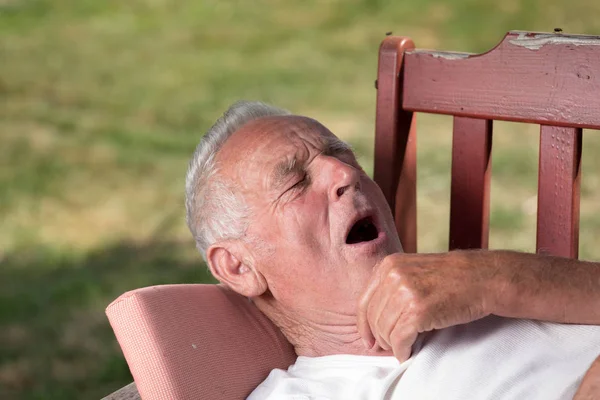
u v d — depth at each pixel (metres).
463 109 2.66
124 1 13.41
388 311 2.06
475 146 2.69
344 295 2.29
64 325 5.49
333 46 11.51
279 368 2.40
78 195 7.58
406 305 2.03
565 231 2.57
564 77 2.48
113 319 2.28
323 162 2.31
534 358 2.07
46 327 5.48
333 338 2.35
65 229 6.96
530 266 2.08
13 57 11.29
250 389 2.32
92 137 8.89
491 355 2.10
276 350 2.42
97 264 6.33
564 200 2.55
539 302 2.06
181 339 2.27
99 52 11.54
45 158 8.35
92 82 10.51
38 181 7.86
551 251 2.60
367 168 7.67
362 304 2.14
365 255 2.27
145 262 6.33
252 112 2.49
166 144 8.72
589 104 2.45
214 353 2.30
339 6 12.66
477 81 2.62
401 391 2.11
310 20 12.40
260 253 2.33
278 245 2.30
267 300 2.43
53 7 13.23
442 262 2.08
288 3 13.00
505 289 2.04
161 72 10.84
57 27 12.47
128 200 7.47
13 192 7.64
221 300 2.42
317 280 2.29
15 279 6.14
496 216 6.64
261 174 2.31
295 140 2.35
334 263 2.28
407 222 2.89
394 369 2.19
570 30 11.16
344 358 2.29
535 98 2.53
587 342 2.08
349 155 2.42
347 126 8.91
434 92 2.71
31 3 13.36
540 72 2.52
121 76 10.70
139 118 9.44
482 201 2.71
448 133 8.69
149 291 2.30
